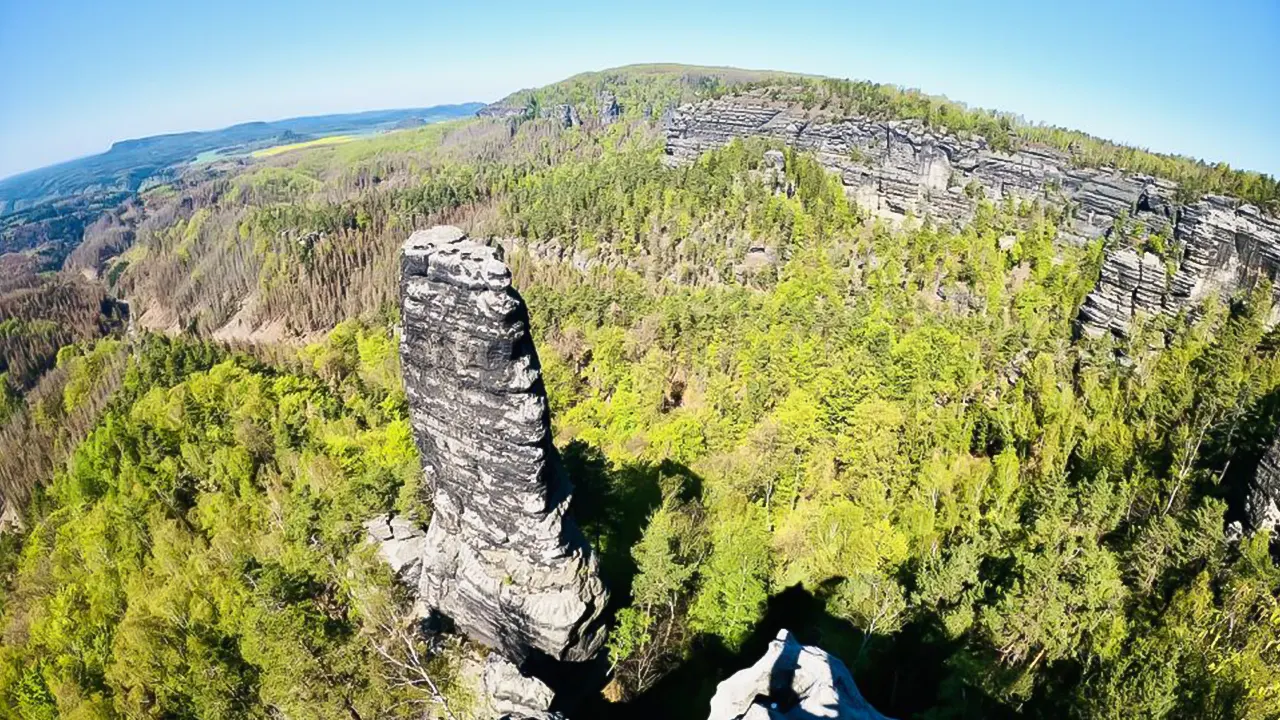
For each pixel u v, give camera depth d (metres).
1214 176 145.50
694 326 116.56
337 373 117.31
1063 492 52.19
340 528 52.62
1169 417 69.31
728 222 175.88
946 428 74.75
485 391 39.94
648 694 44.09
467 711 37.88
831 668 28.42
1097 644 37.19
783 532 59.59
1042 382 83.88
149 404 92.50
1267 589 39.91
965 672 37.78
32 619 58.88
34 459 122.44
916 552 53.12
